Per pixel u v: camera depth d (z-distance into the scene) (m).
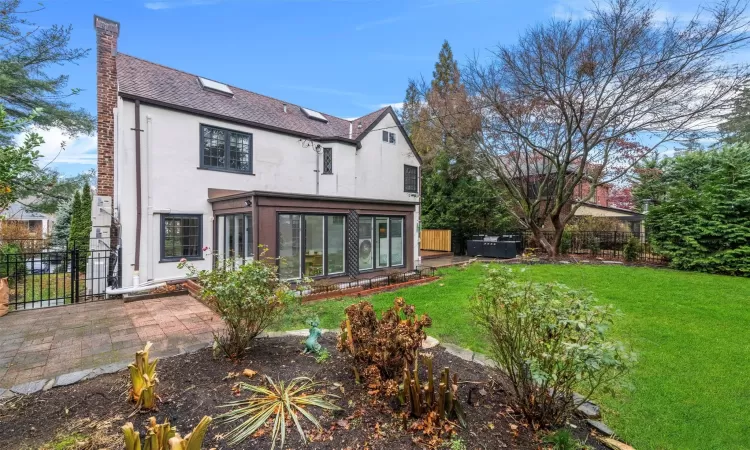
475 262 13.04
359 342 3.20
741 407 3.21
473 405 2.97
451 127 14.76
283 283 4.38
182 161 8.98
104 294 7.99
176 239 8.90
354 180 12.92
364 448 2.37
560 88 11.46
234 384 3.16
